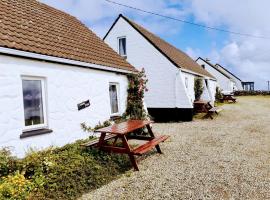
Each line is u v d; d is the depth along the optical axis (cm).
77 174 641
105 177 675
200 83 2500
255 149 948
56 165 640
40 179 569
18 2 998
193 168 743
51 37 928
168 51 2159
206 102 2059
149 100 1928
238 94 6053
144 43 1942
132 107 1217
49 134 791
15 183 520
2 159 599
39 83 783
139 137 940
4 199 480
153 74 1919
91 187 620
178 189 603
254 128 1406
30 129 737
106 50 1227
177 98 1852
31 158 643
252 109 2559
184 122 1744
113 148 769
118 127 817
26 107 740
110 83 1122
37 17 1002
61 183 588
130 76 1212
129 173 712
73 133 887
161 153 902
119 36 2025
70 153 748
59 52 856
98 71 1020
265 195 568
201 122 1706
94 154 772
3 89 656
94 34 1329
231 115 2053
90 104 968
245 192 583
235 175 684
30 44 766
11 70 679
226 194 575
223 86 5453
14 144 676
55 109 820
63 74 853
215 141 1092
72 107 887
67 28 1125
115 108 1158
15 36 749
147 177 682
